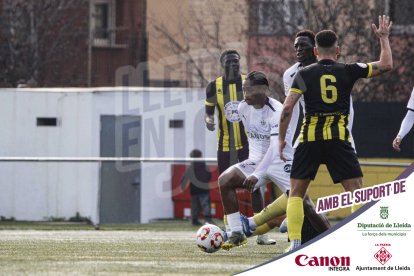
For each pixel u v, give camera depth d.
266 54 70.88
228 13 76.56
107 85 80.81
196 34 78.12
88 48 80.50
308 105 27.48
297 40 32.31
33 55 78.06
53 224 55.50
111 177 53.03
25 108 59.62
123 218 54.41
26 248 32.47
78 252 31.02
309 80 27.33
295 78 27.45
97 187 52.94
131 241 36.78
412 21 70.38
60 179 58.53
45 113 59.56
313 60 32.25
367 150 59.88
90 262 27.58
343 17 70.12
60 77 79.44
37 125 59.56
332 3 70.38
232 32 76.25
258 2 72.19
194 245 34.62
